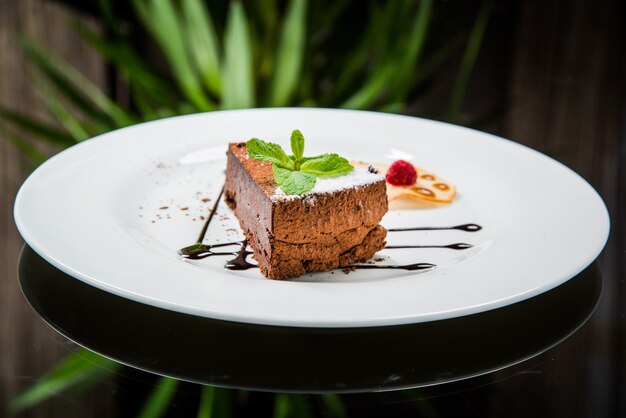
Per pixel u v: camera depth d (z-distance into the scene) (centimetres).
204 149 70
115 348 49
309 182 57
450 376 48
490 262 55
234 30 85
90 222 58
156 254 55
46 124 83
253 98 93
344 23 111
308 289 52
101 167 66
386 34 97
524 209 62
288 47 90
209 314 49
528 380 48
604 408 47
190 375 48
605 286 56
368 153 71
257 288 52
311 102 97
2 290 53
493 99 86
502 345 50
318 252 58
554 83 88
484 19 102
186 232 61
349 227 58
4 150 73
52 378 48
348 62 99
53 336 50
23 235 55
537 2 99
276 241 57
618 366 50
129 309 52
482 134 72
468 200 66
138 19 112
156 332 50
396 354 49
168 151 69
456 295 51
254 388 47
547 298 54
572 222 60
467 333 51
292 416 46
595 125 78
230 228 62
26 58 94
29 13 99
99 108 87
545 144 75
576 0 100
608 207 66
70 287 54
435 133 73
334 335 51
